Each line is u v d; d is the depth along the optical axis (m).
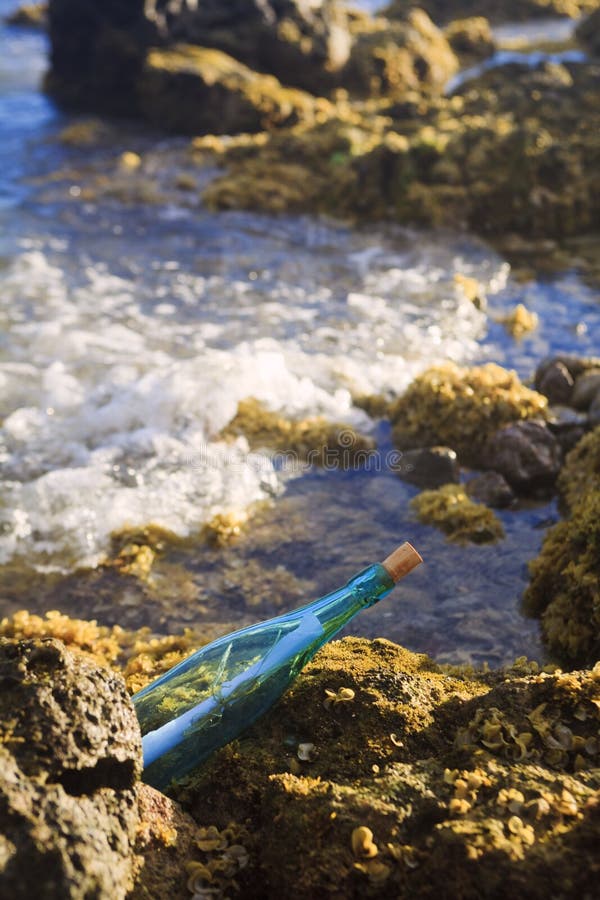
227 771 2.57
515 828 2.15
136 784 2.28
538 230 10.79
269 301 8.73
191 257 9.82
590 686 2.64
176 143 14.27
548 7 23.91
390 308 8.58
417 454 5.91
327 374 7.20
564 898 2.01
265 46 16.20
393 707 2.69
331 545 5.22
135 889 2.12
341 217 11.14
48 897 1.84
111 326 8.07
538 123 13.03
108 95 15.95
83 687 2.20
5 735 2.07
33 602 4.77
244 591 4.84
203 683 2.71
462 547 5.16
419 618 4.55
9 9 25.27
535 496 5.70
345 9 19.28
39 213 10.96
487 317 8.41
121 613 4.69
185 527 5.39
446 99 14.63
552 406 6.59
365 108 14.20
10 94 17.05
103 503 5.57
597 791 2.24
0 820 1.90
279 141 12.69
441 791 2.36
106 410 6.55
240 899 2.28
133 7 15.89
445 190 10.98
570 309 8.63
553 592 4.38
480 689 3.05
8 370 7.21
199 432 6.39
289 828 2.32
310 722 2.69
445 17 23.39
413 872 2.15
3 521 5.39
